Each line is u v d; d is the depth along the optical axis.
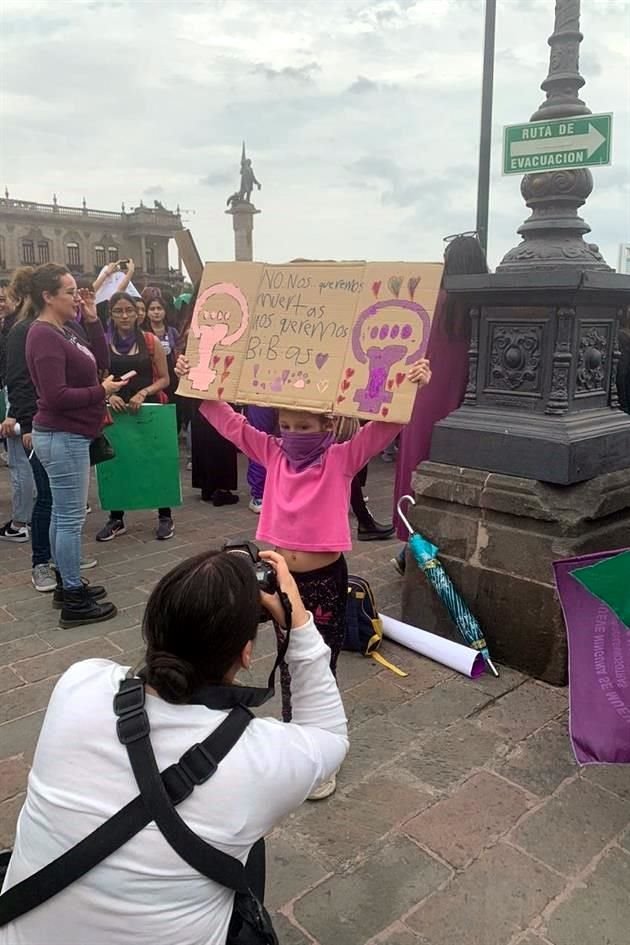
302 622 1.46
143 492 5.26
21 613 4.10
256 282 2.56
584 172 3.30
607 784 2.59
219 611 1.22
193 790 1.16
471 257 3.65
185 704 1.23
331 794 2.53
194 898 1.17
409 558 3.68
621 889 2.13
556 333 3.14
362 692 3.20
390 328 2.28
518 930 2.00
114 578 4.64
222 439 6.19
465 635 3.39
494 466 3.33
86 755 1.18
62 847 1.15
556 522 3.13
